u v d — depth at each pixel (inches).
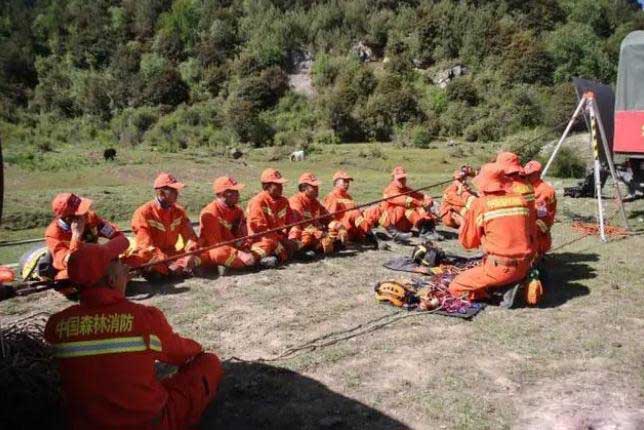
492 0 2410.2
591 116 358.6
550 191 260.5
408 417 149.5
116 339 119.9
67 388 119.8
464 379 168.1
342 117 1752.0
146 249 259.0
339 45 2349.9
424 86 2047.2
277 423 148.0
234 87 2186.3
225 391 163.9
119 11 2704.2
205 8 2588.6
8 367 117.1
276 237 292.4
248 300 239.8
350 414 151.2
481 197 227.8
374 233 354.3
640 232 366.9
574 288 250.8
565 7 2491.4
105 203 563.5
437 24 2244.1
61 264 236.5
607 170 477.7
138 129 1849.2
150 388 123.3
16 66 2503.7
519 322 210.4
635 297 237.9
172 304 235.6
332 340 197.8
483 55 2135.8
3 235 466.9
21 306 236.7
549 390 161.2
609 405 152.6
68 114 2246.6
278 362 181.5
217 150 1316.4
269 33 2397.9
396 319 215.8
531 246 222.5
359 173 989.8
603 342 191.9
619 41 2208.4
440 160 1169.4
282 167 1063.6
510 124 1688.0
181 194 617.6
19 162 978.1
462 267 276.2
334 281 265.4
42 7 2967.5
